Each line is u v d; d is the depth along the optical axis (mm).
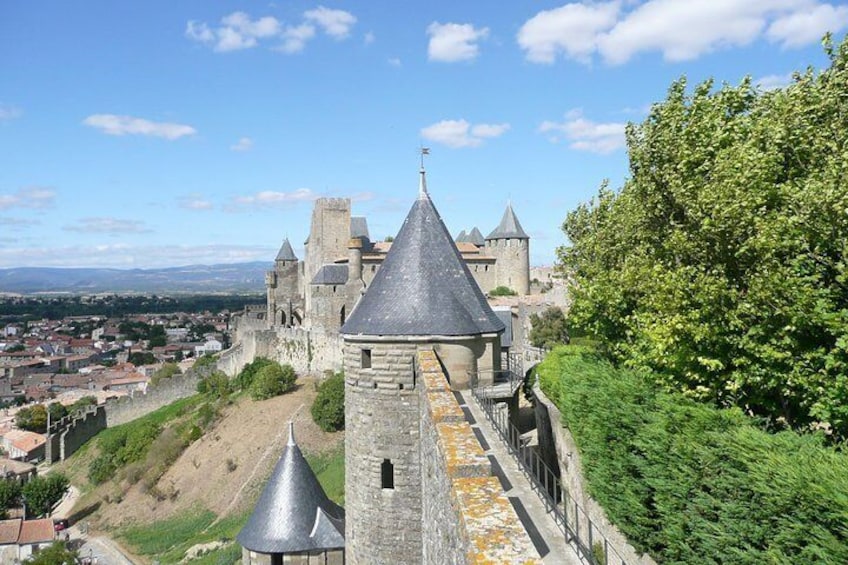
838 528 8930
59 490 76375
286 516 26625
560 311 63625
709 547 12070
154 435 80562
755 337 14586
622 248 25672
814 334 13680
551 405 24281
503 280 109062
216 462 65375
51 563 54344
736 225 14609
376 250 102375
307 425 64188
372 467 21188
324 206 105500
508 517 8984
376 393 21203
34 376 179500
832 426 13055
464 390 21234
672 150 19578
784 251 14211
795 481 9664
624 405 15930
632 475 15578
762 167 15164
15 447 108312
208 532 54781
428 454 16391
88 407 110250
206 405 79938
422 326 20922
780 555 9969
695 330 15320
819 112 16109
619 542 16688
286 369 76312
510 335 40594
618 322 23547
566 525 12062
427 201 23656
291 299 117188
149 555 54219
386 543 20875
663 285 16656
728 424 12984
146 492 68000
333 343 76688
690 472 12617
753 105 19891
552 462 23812
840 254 13703
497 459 15930
